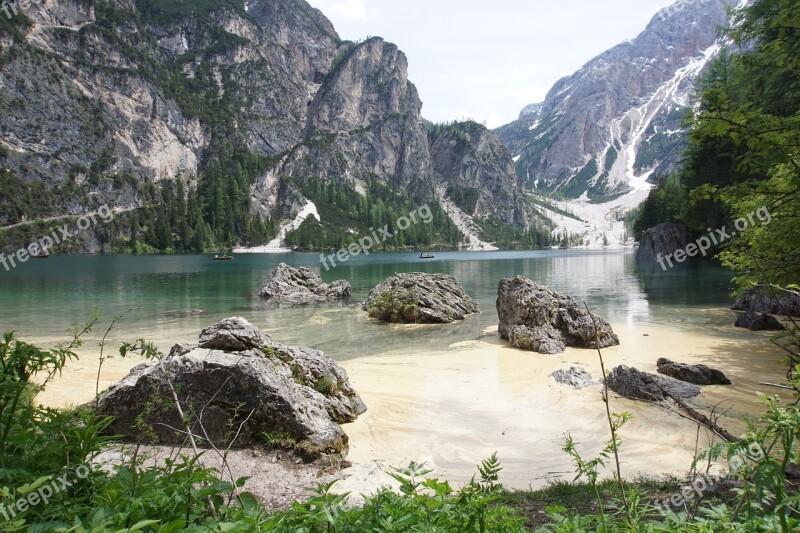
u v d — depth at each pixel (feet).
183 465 10.77
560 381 39.83
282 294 106.52
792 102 50.85
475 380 41.75
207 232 524.93
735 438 17.89
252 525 8.11
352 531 8.88
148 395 26.35
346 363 48.57
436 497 9.41
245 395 26.61
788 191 23.48
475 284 141.69
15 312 81.30
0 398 10.61
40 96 510.99
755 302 71.82
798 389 10.04
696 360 47.06
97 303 94.73
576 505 18.10
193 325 69.62
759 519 8.44
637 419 30.22
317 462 24.50
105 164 538.47
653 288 116.47
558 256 391.65
